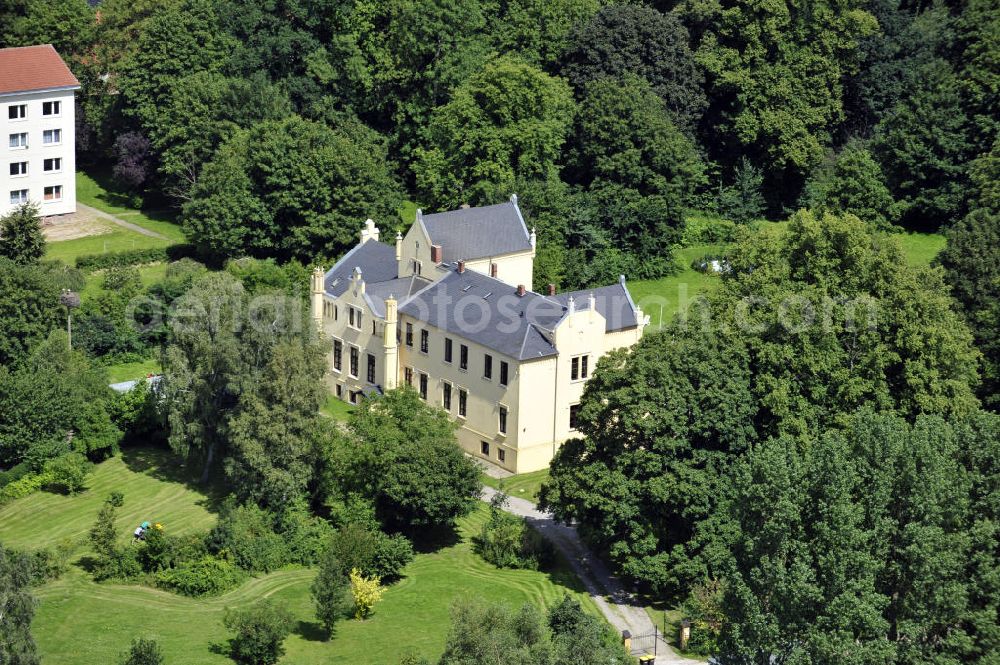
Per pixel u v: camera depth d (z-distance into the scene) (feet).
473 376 471.62
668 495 387.96
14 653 299.38
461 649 302.25
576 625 330.95
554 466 413.59
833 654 314.35
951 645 327.88
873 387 423.23
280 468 426.10
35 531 422.82
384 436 419.74
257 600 388.98
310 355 431.84
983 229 511.81
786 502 329.52
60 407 460.55
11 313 499.92
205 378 442.09
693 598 378.12
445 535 434.30
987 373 476.95
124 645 356.79
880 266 443.32
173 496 444.96
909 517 340.59
